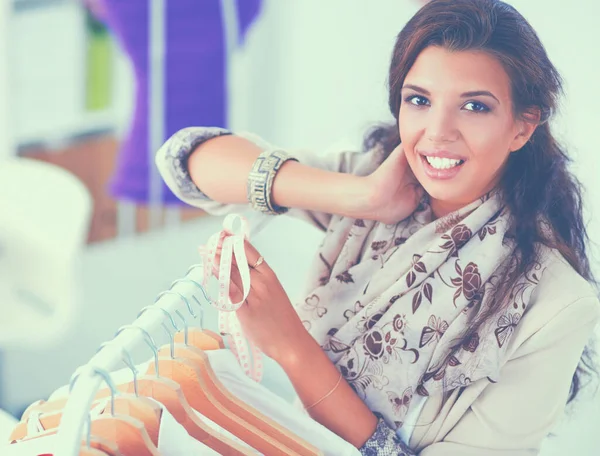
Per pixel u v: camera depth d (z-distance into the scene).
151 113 2.90
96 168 3.55
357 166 1.32
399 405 1.21
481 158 1.09
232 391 1.10
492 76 1.06
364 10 3.30
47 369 2.86
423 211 1.23
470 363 1.15
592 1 2.51
